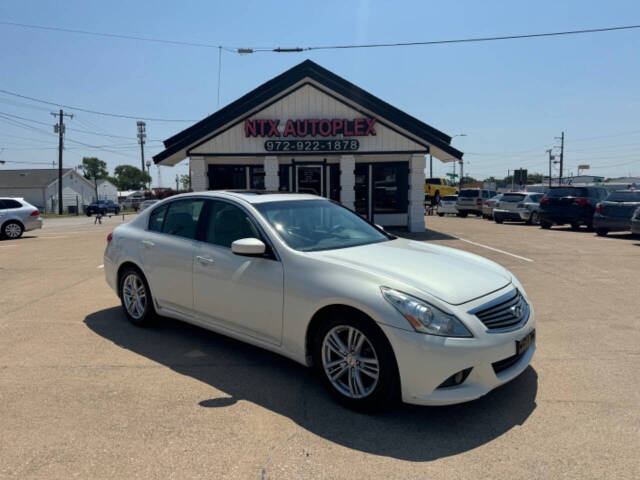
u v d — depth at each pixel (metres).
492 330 3.21
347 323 3.35
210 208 4.63
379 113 14.61
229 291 4.14
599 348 4.62
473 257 4.25
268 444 2.96
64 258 10.88
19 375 4.02
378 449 2.90
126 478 2.62
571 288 7.10
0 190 64.56
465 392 3.07
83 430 3.12
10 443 2.97
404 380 3.10
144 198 58.66
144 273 5.07
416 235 14.59
